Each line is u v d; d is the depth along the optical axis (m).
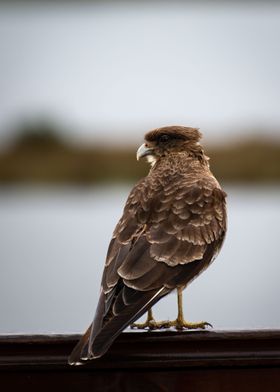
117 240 10.93
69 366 9.16
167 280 10.51
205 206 11.63
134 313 9.80
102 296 10.03
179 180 11.98
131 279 10.25
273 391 9.20
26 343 9.13
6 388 9.17
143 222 11.20
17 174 42.62
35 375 9.17
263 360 9.16
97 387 9.18
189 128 13.44
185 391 9.19
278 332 9.21
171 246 10.93
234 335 9.20
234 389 9.19
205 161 13.16
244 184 36.06
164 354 9.18
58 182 41.31
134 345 9.19
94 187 38.25
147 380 9.21
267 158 35.47
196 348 9.20
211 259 11.52
